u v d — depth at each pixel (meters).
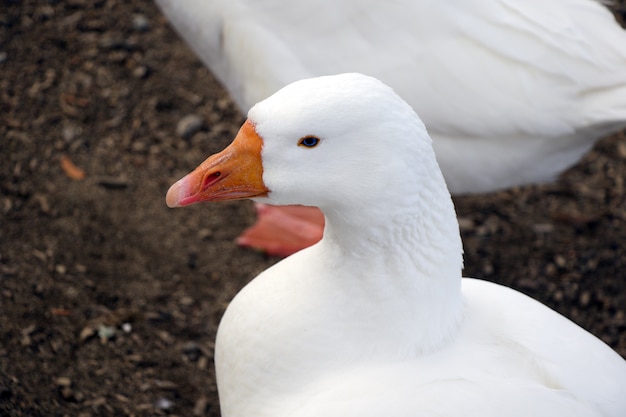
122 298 6.48
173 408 5.75
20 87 8.12
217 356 4.43
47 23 8.79
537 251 7.19
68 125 7.86
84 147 7.71
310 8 5.97
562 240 7.30
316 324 4.02
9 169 7.37
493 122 5.73
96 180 7.43
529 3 5.76
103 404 5.63
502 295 4.36
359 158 3.67
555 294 6.84
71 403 5.58
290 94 3.71
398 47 5.81
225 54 6.50
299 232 7.03
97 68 8.45
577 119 5.68
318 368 4.03
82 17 8.92
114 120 8.00
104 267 6.71
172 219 7.24
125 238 6.99
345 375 3.98
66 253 6.74
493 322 4.18
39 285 6.41
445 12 5.70
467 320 4.19
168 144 7.89
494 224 7.45
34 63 8.37
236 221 7.34
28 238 6.79
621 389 3.97
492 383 3.82
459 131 5.83
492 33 5.66
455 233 3.94
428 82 5.76
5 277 6.39
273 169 3.80
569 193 7.78
